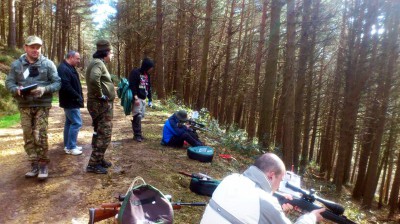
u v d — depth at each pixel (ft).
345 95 51.16
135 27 99.60
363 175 55.57
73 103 21.89
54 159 21.63
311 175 54.13
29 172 18.72
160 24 59.67
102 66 17.90
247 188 7.19
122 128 33.04
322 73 80.12
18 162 21.67
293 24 30.71
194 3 73.31
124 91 25.95
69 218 14.61
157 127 34.17
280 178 7.63
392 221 47.80
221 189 7.50
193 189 18.07
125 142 26.94
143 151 24.75
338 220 8.08
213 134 36.96
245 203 7.01
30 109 17.37
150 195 10.45
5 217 14.48
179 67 74.18
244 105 97.96
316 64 80.23
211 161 24.81
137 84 25.85
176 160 23.63
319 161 83.76
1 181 18.22
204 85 56.18
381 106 49.26
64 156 22.39
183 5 69.15
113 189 17.47
